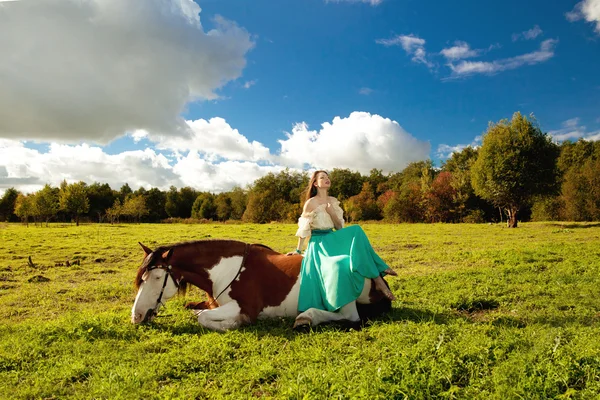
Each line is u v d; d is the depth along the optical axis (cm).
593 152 4100
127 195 7119
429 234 2253
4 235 2459
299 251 583
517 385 317
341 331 489
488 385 330
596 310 580
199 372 381
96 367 398
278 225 3603
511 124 2747
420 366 349
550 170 2684
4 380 373
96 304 750
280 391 332
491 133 2811
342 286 505
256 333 489
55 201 4956
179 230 2938
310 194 593
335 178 6381
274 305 540
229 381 359
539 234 2053
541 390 314
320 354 409
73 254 1509
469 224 3378
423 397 311
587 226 2620
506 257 1102
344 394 311
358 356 398
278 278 541
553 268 902
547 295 673
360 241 530
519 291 698
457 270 916
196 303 609
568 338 422
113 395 331
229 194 7269
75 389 354
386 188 5981
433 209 4122
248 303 534
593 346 380
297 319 501
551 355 366
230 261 550
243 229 2961
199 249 555
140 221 6094
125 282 961
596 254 1105
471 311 615
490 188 2764
